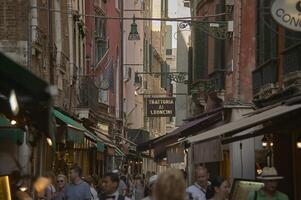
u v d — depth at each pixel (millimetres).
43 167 28969
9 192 14656
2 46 27156
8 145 24219
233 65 37500
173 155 40562
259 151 29891
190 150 42656
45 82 8680
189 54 53906
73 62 43531
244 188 17047
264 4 28719
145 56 94562
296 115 18953
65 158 35938
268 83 27766
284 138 27250
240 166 29609
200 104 48594
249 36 37031
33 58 28219
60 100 36625
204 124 35656
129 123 80062
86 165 47406
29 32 27391
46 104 9586
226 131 19953
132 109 81250
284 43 26594
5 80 9258
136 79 75625
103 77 55219
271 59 27625
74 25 44719
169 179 7848
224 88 42375
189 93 53438
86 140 38906
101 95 57406
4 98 15008
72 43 42844
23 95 9102
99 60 58344
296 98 17766
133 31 45469
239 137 21531
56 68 35969
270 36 28516
